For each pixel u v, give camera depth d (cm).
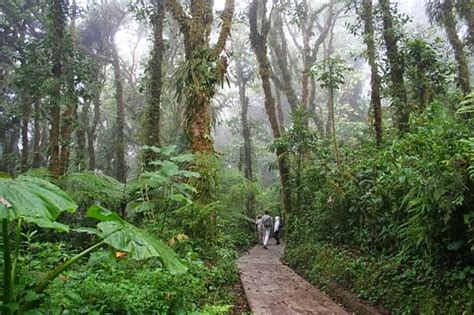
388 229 568
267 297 580
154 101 1098
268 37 1741
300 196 1078
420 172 419
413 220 442
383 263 559
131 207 550
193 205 595
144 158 791
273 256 1159
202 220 633
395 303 478
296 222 1041
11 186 217
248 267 888
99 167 2370
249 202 1759
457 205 393
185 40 795
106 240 245
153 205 505
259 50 1340
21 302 241
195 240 609
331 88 863
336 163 835
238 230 1323
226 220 755
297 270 869
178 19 796
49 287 282
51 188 236
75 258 262
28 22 1579
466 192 387
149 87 1118
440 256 446
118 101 1939
